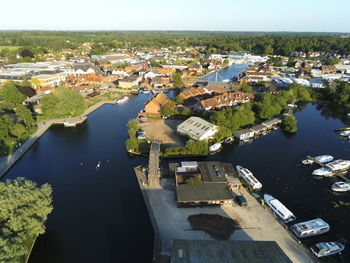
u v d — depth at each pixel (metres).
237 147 92.19
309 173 76.56
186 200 57.97
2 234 40.41
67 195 65.94
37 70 178.25
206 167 70.44
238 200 61.16
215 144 89.00
